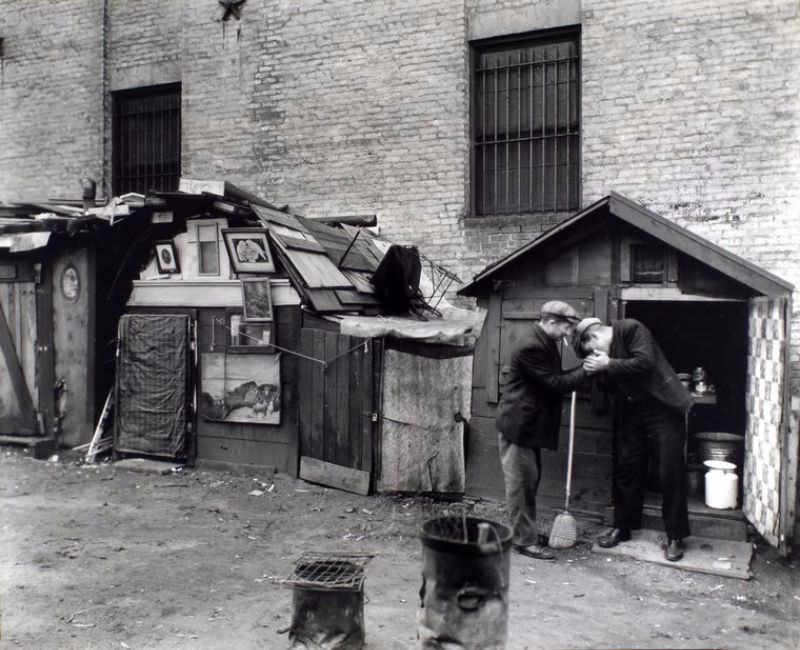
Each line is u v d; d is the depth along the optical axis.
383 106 9.00
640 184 7.76
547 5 8.19
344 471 6.96
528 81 8.51
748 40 7.30
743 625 4.18
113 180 10.97
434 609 3.38
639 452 5.34
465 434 6.59
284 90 9.56
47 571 4.88
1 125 11.61
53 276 8.61
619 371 5.02
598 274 5.84
